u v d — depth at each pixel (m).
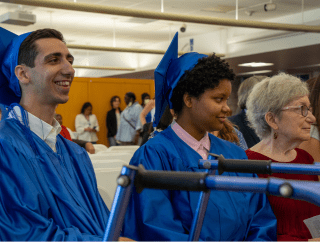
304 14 9.84
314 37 9.65
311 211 1.59
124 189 0.64
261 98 1.72
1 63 1.46
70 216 1.26
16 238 1.11
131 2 9.05
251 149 1.81
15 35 1.49
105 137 10.74
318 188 0.56
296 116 1.65
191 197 1.26
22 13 7.44
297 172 0.81
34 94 1.36
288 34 10.16
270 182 0.58
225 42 11.92
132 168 0.64
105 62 16.55
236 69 14.16
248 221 1.36
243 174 1.45
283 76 1.73
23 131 1.32
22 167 1.22
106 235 0.65
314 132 2.10
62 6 5.11
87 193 1.42
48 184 1.28
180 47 13.33
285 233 1.56
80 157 1.49
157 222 1.21
